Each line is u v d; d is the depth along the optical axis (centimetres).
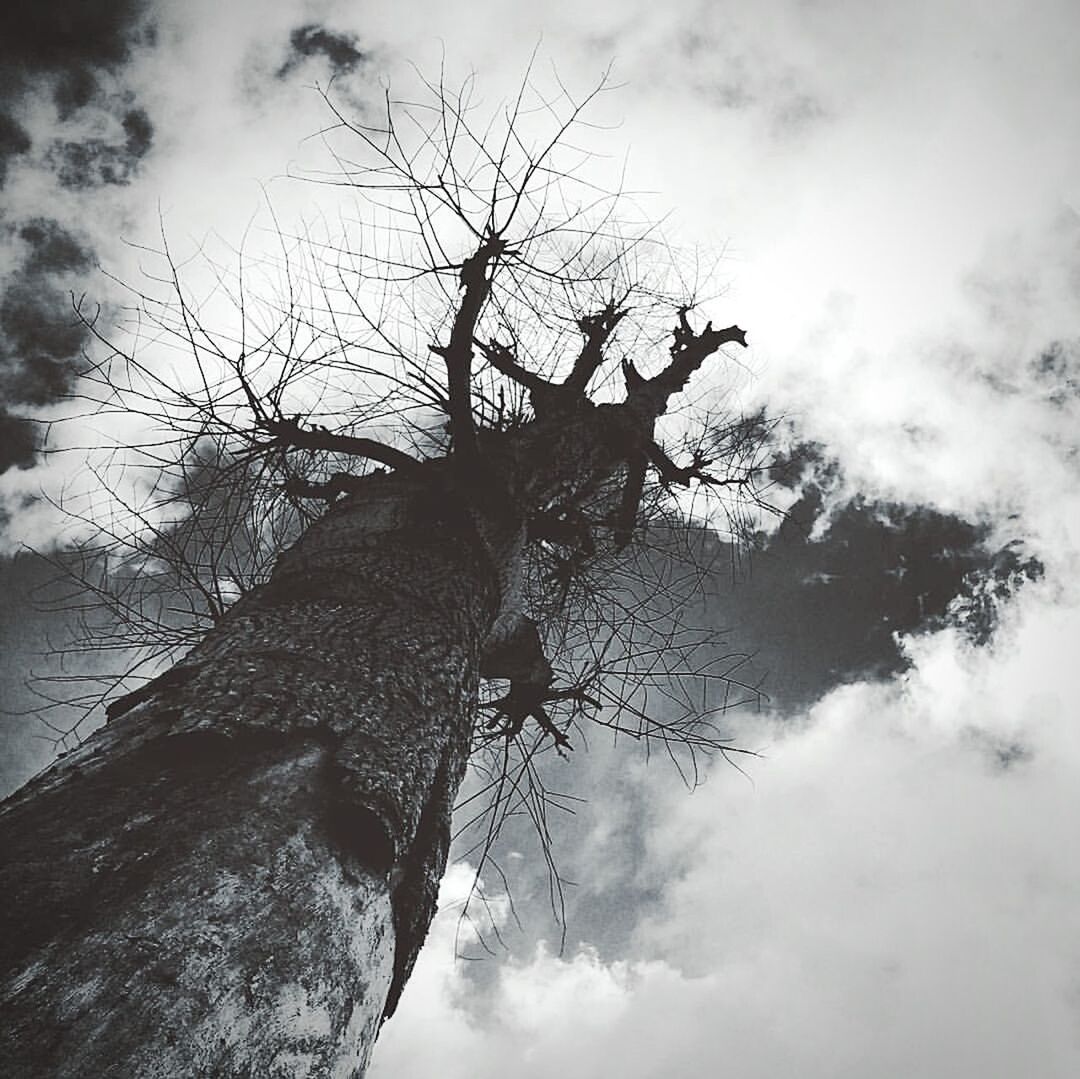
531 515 448
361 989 164
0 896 123
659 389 606
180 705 200
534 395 532
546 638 559
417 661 267
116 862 140
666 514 595
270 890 153
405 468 404
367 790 193
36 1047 102
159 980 121
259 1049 129
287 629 254
